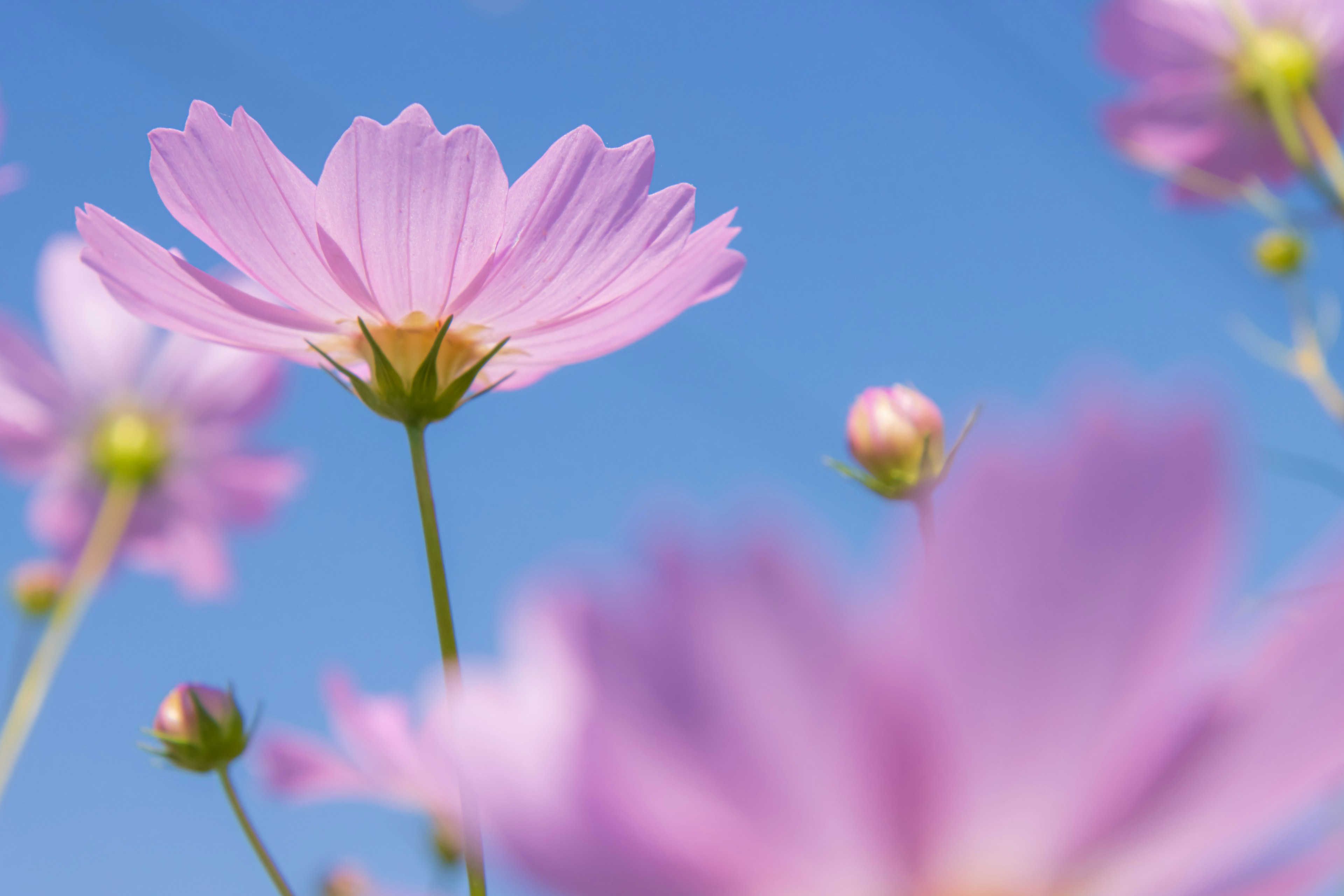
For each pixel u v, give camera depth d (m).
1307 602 0.20
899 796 0.21
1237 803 0.21
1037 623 0.20
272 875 0.52
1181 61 0.88
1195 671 0.20
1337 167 0.73
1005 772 0.21
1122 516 0.19
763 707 0.20
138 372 0.85
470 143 0.50
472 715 0.21
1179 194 0.89
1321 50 0.84
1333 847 0.20
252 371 0.87
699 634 0.20
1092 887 0.22
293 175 0.50
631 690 0.20
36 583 0.80
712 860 0.21
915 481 0.53
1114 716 0.20
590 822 0.20
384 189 0.50
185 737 0.54
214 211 0.49
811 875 0.21
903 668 0.20
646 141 0.50
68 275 0.86
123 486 0.83
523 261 0.50
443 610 0.49
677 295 0.50
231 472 0.87
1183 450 0.19
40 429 0.83
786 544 0.20
